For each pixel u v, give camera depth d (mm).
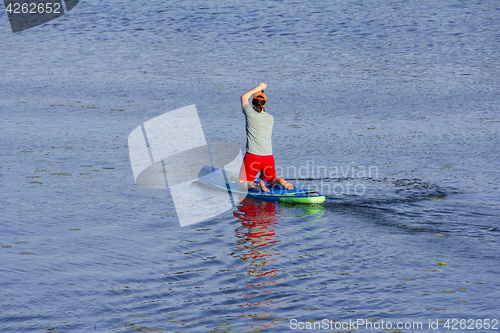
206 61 84250
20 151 39750
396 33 105562
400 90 65750
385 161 38188
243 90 65750
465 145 42594
